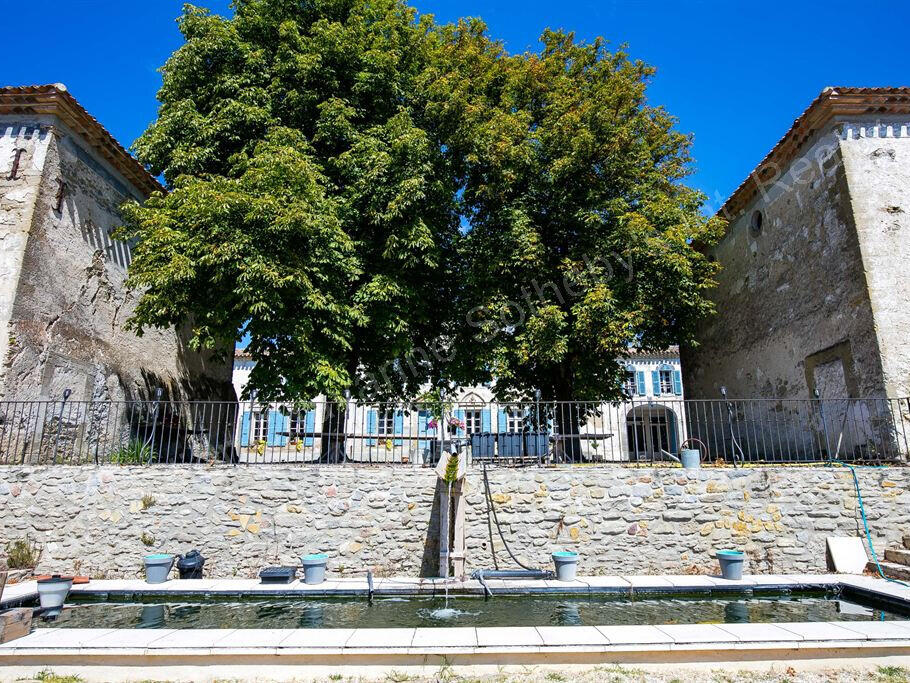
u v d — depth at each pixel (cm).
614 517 935
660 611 722
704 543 926
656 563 920
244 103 1183
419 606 754
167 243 997
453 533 928
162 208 1130
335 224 1078
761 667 512
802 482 938
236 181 1018
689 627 577
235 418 1126
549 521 938
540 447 1124
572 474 951
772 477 942
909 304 1024
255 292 958
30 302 1055
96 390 1237
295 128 1243
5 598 718
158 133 1180
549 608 740
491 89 1377
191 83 1244
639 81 1503
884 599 736
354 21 1272
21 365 1029
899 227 1058
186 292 1010
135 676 504
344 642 525
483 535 933
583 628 578
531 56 1402
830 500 930
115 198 1330
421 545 931
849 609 728
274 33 1279
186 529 924
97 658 509
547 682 480
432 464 1044
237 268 961
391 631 567
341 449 1269
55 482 932
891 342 1008
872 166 1088
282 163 1002
